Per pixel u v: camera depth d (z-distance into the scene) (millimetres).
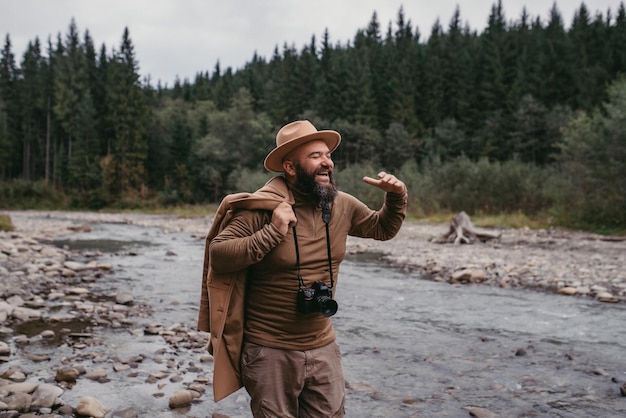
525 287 9273
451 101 72500
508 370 4922
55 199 61688
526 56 74438
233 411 3910
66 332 5996
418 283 9773
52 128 77500
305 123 2389
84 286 9008
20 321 6445
